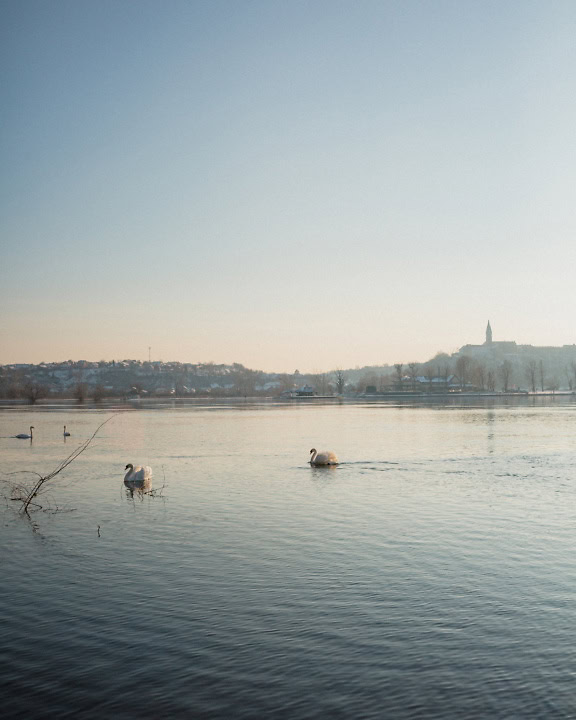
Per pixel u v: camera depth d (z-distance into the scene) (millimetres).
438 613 22516
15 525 36062
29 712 16922
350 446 77062
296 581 25844
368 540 31750
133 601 24000
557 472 54094
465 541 31422
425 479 50500
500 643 20219
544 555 29000
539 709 16703
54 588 25516
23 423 126938
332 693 17594
